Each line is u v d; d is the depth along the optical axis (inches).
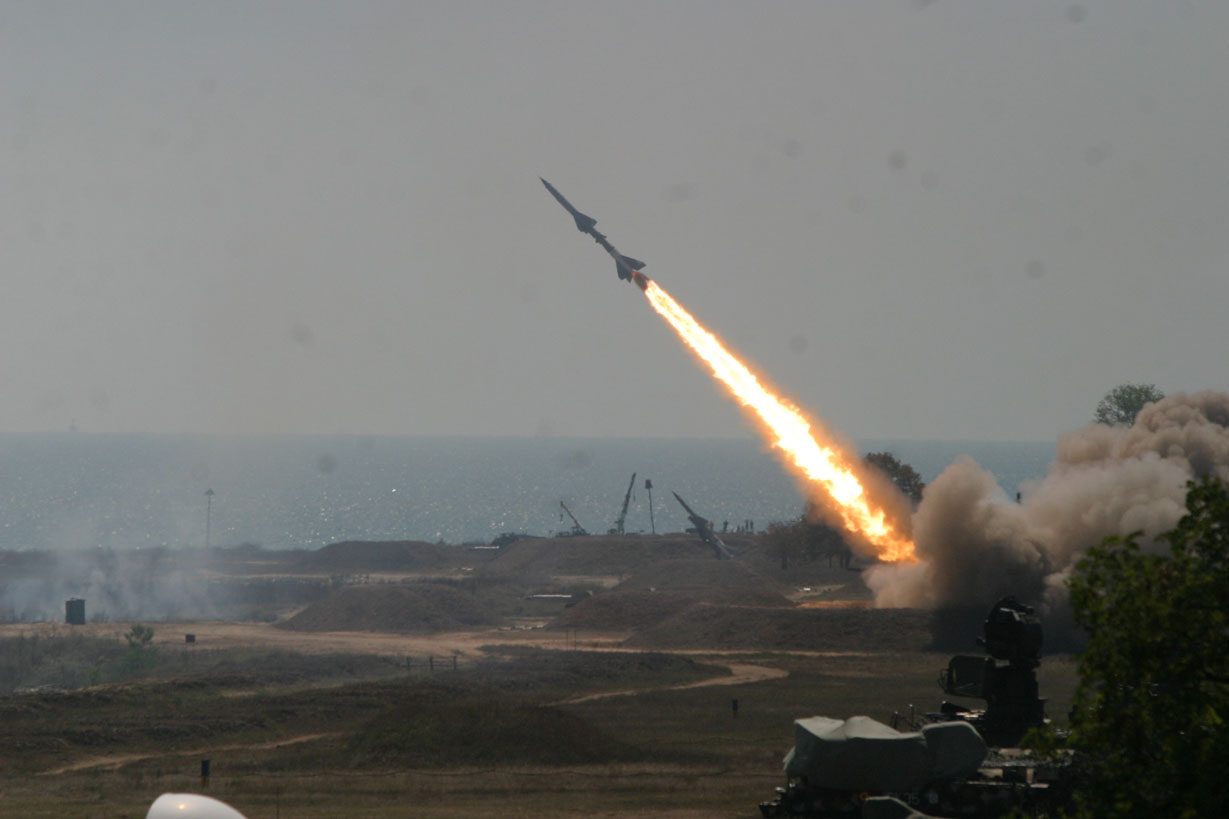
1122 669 1957.4
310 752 4987.7
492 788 4254.4
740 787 4261.8
